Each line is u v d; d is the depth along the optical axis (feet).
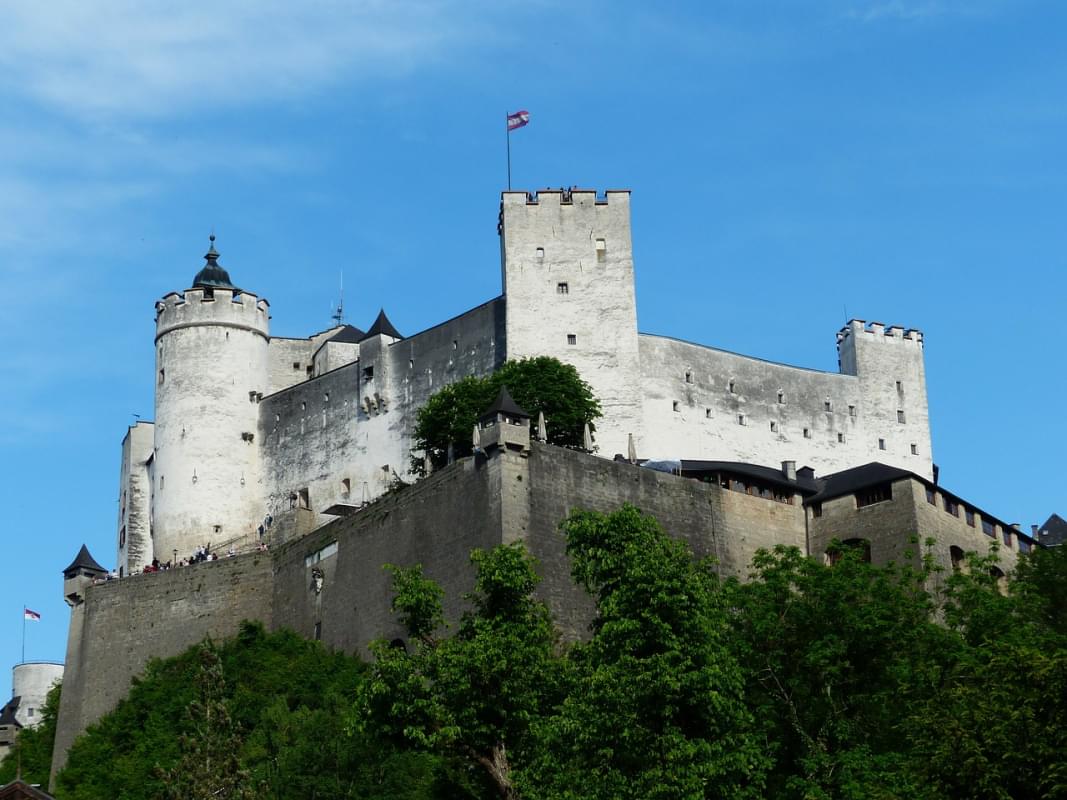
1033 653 211.82
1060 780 199.93
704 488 396.16
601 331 454.40
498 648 244.42
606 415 449.48
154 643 430.61
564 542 362.53
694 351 470.39
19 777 388.57
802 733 253.24
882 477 399.65
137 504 534.37
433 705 241.35
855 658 266.57
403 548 380.99
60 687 475.31
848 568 284.41
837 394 495.00
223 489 502.79
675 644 233.14
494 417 365.61
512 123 472.85
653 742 227.81
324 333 538.47
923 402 506.89
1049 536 513.45
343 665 380.99
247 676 387.96
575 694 238.07
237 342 516.32
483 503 361.30
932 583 379.55
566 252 459.73
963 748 208.54
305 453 498.28
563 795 226.17
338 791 292.61
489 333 462.19
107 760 391.65
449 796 251.60
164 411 512.63
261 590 422.82
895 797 219.20
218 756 287.69
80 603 452.76
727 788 228.02
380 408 480.64
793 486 412.36
